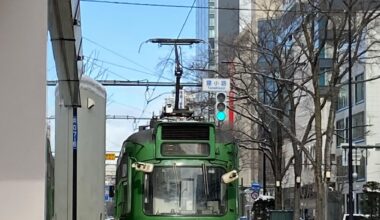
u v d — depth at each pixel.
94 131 11.60
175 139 14.04
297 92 54.78
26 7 5.52
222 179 13.94
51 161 9.77
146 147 14.06
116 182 16.38
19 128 5.41
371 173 66.44
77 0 9.73
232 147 14.49
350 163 36.19
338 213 40.53
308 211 68.19
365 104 66.06
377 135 65.94
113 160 42.84
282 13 39.25
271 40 34.41
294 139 31.38
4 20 5.48
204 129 14.14
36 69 5.48
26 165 5.40
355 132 68.62
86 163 11.45
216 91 23.33
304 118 66.19
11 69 5.45
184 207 13.73
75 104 11.40
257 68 34.94
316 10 29.64
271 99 36.72
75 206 10.95
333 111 30.47
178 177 13.84
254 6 48.88
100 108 11.79
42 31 5.52
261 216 43.59
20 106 5.43
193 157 13.98
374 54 46.78
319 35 39.25
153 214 13.64
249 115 42.72
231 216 13.81
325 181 30.23
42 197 5.40
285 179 70.06
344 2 28.17
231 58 35.19
